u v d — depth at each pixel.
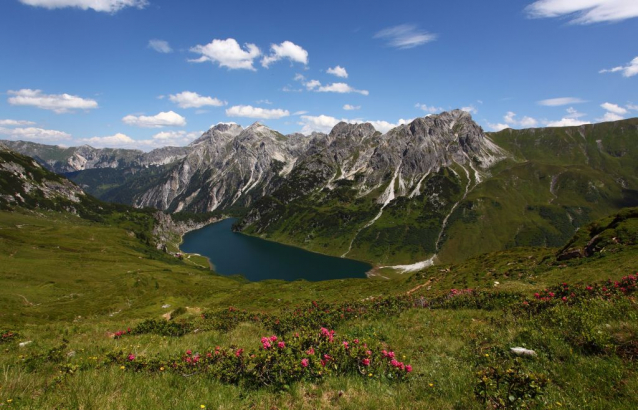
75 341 21.20
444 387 10.46
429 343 15.45
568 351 11.62
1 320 60.62
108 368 12.80
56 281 121.94
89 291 118.81
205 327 24.23
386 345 15.89
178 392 10.48
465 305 24.22
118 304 88.06
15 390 10.38
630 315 12.94
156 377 11.74
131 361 13.31
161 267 195.75
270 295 75.62
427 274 67.31
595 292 19.08
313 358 11.59
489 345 13.96
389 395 10.27
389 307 25.00
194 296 94.44
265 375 11.30
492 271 53.44
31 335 23.78
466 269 62.16
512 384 9.39
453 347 14.49
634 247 40.50
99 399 9.62
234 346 15.88
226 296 87.69
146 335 21.86
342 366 11.95
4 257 139.50
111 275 147.38
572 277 35.19
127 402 9.58
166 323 25.02
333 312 25.05
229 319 27.80
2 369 12.46
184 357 13.46
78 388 10.38
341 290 70.06
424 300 26.97
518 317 17.06
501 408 8.80
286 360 11.31
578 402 8.72
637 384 8.85
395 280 72.50
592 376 9.87
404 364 12.27
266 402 9.78
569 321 13.77
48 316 68.62
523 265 53.22
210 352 14.02
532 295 23.77
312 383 10.88
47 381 11.59
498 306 22.61
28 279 117.56
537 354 11.93
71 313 73.12
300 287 83.31
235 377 11.52
